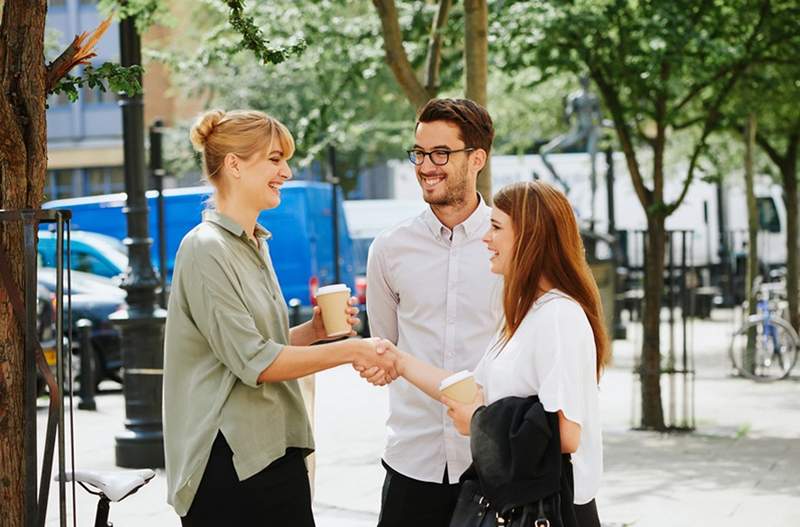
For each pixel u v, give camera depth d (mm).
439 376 4379
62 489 4129
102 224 25609
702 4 12492
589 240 19688
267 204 4492
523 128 24016
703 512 8773
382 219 30234
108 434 13414
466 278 4930
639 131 13305
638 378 13031
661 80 12547
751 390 16359
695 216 33969
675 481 9984
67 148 46094
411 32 12484
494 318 4918
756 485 9773
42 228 20141
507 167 32375
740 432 12594
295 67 12836
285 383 4516
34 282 4129
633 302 29891
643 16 12141
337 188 25578
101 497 4938
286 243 24938
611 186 26328
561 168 32094
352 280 27219
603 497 9367
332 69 13266
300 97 31109
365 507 9234
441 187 4875
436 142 4855
